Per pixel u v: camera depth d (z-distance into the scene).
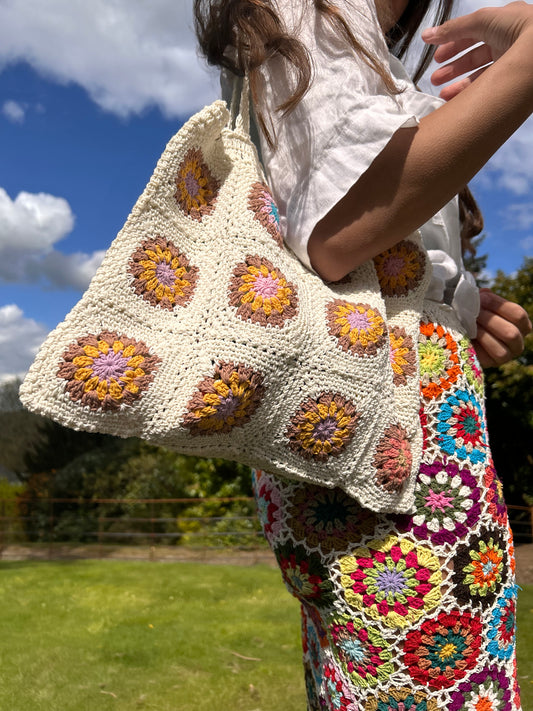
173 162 0.78
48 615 5.31
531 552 6.64
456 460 0.87
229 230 0.80
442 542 0.83
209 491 11.31
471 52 1.08
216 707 3.02
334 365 0.78
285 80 0.84
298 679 3.46
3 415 15.04
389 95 0.83
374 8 0.87
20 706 3.08
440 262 0.96
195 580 7.12
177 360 0.75
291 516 0.90
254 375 0.75
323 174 0.80
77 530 11.56
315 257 0.83
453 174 0.78
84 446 13.58
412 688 0.82
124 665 3.78
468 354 0.95
